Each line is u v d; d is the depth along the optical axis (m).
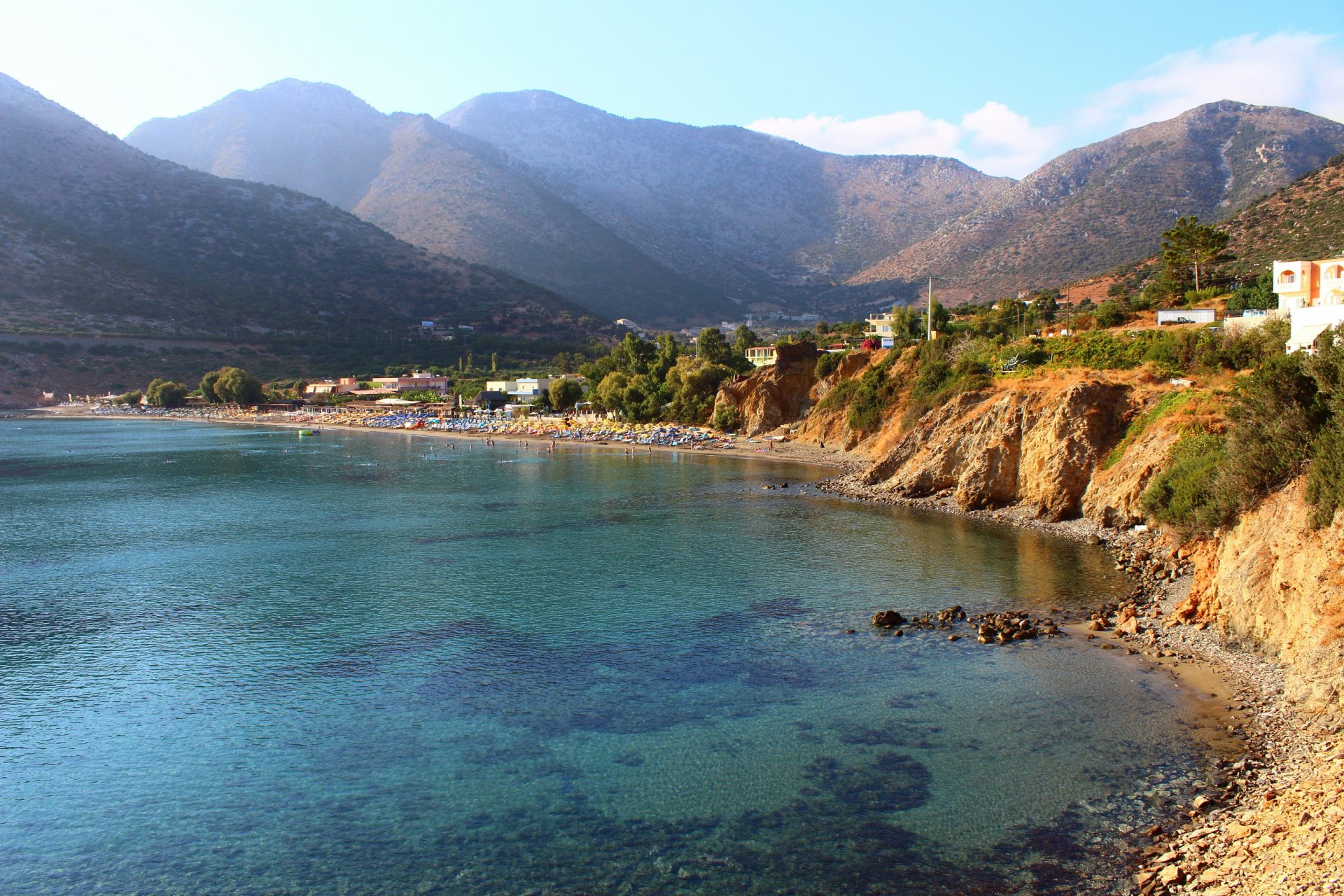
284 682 37.41
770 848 24.31
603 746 30.83
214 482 104.94
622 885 22.86
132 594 51.81
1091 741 29.56
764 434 139.50
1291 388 37.03
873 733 31.16
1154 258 196.25
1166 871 21.52
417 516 78.88
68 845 25.50
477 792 27.86
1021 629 41.03
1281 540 33.59
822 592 49.62
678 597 49.41
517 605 48.53
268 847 25.17
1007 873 22.62
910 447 85.62
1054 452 67.31
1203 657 35.88
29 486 102.06
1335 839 20.11
